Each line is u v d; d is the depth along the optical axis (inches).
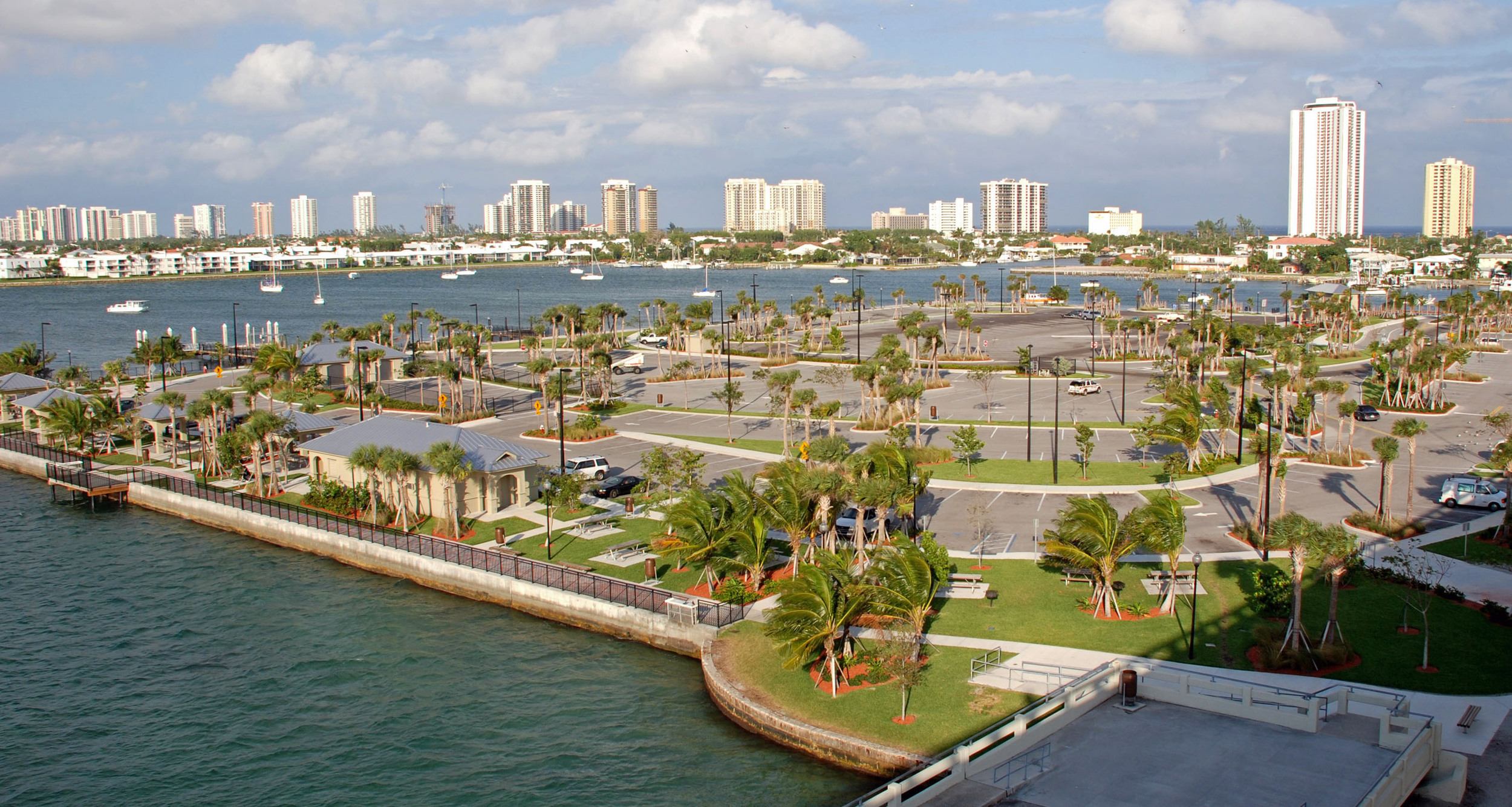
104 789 1675.7
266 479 3469.5
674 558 2498.8
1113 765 1379.2
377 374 5191.9
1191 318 6628.9
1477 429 3855.8
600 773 1663.4
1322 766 1360.7
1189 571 2217.0
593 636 2242.9
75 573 2733.8
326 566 2765.7
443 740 1804.9
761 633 1987.0
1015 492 2994.6
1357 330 7209.6
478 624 2331.4
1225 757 1392.7
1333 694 1535.4
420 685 2025.1
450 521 2773.1
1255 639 1824.6
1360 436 3720.5
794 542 2269.9
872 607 1787.6
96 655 2213.3
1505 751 1444.4
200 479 3474.4
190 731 1870.1
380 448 2955.2
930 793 1305.4
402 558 2637.8
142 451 3941.9
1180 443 3250.5
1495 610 1900.8
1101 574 2028.8
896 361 4217.5
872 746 1577.3
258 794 1651.1
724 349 6619.1
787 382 3666.3
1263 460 2901.1
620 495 3078.2
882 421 4040.4
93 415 4033.0
